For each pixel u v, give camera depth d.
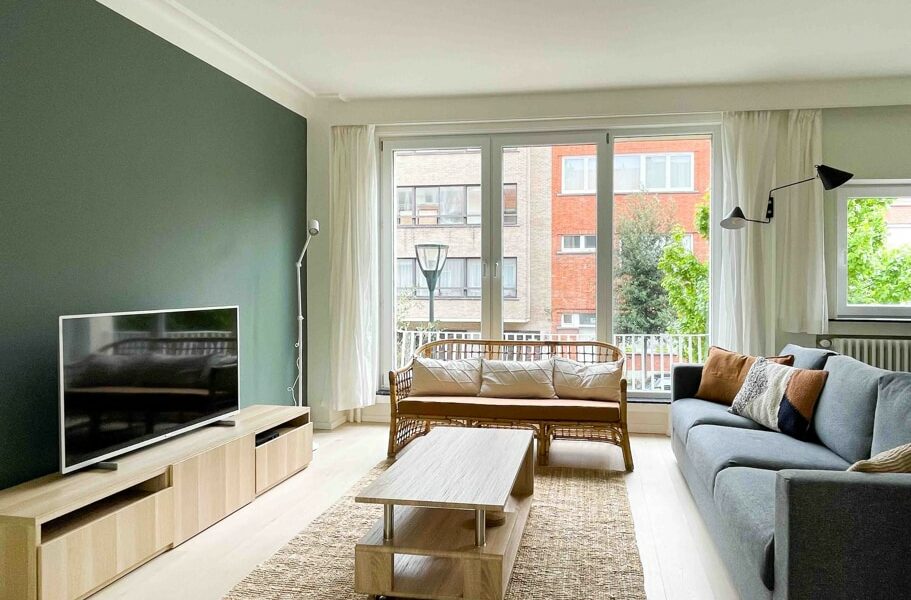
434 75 4.88
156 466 3.01
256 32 4.00
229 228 4.44
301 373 5.34
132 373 3.15
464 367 4.96
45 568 2.37
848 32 4.01
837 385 3.27
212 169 4.23
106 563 2.65
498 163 5.62
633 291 5.51
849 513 1.88
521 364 4.90
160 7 3.63
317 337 5.69
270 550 3.07
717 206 5.34
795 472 1.97
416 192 5.79
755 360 4.18
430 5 3.62
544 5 3.62
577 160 5.52
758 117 5.09
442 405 4.57
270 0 3.54
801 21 3.84
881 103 4.93
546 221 5.58
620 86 5.14
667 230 5.45
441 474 2.80
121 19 3.42
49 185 2.98
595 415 4.38
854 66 4.64
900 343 4.98
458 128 5.59
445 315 5.77
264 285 4.93
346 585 2.70
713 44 4.21
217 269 4.30
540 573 2.82
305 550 3.06
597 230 5.49
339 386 5.56
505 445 3.33
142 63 3.58
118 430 3.06
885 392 2.73
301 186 5.55
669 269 5.46
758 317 5.06
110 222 3.35
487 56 4.45
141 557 2.86
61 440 2.75
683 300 5.45
